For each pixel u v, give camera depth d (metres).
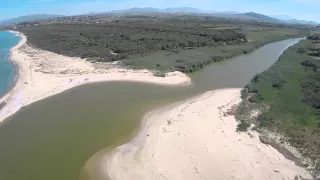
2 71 64.25
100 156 30.16
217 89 50.75
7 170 28.16
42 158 29.94
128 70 60.62
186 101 44.84
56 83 53.41
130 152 30.67
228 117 37.97
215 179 26.14
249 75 60.03
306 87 48.22
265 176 26.30
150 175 26.86
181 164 28.22
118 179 26.61
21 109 41.94
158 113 40.28
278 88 47.72
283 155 29.17
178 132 34.25
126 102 44.44
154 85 52.53
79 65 65.81
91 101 44.88
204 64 67.94
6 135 34.56
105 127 36.34
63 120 38.31
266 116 36.97
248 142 31.66
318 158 28.34
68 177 27.16
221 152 29.91
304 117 37.06
